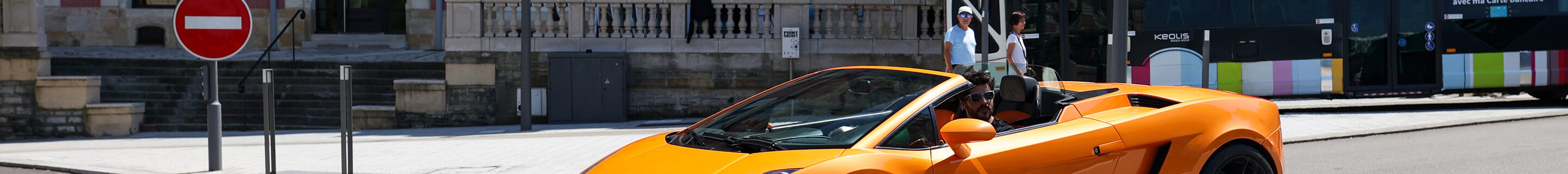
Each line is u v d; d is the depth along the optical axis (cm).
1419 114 1131
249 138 1193
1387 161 729
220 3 762
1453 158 740
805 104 469
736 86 1380
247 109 1546
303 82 1617
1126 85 536
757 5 1380
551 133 1138
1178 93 489
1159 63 1195
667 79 1385
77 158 905
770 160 372
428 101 1407
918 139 397
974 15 1205
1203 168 453
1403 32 1215
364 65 1641
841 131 405
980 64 519
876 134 393
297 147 1006
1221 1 1191
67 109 1478
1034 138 411
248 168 801
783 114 461
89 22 2164
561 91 1354
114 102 1570
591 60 1350
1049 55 1205
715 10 1400
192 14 754
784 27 1363
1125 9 895
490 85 1394
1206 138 454
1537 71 1234
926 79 441
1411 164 711
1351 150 802
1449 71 1222
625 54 1359
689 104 1388
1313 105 1320
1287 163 729
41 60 1488
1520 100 1373
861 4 1365
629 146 459
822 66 1369
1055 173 410
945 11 1279
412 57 1805
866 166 369
